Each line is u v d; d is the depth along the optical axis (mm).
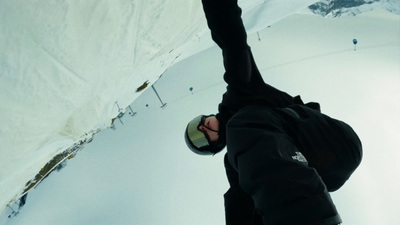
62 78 859
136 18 979
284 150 635
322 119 823
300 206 540
